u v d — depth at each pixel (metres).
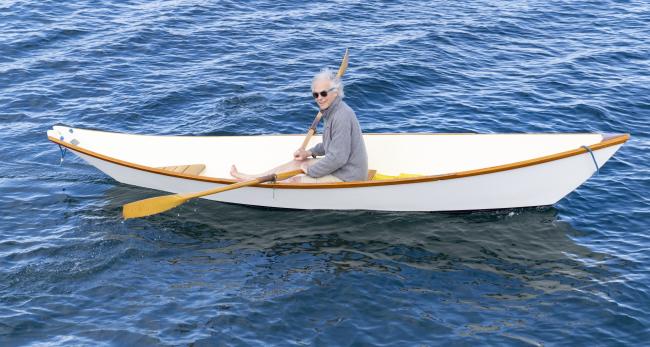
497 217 8.35
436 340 6.48
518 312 6.85
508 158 8.75
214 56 13.00
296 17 14.90
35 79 11.89
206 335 6.46
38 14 14.45
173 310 6.77
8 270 7.25
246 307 6.81
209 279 7.23
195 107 11.22
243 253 7.67
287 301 6.91
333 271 7.38
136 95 11.52
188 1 15.48
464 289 7.17
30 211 8.32
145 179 8.69
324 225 8.16
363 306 6.88
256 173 9.02
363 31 14.33
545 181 8.15
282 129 10.66
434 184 8.07
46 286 7.05
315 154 8.44
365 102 11.48
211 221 8.24
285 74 12.37
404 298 7.00
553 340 6.51
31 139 10.05
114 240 7.80
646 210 8.56
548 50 13.80
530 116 11.20
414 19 15.03
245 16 14.84
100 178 9.09
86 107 11.10
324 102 7.71
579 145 8.46
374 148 8.98
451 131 10.70
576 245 7.90
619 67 13.08
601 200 8.75
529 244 7.90
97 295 6.96
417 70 12.56
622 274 7.39
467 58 13.28
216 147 9.16
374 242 7.88
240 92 11.68
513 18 15.35
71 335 6.45
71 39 13.42
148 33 13.74
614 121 11.11
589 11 15.98
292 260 7.56
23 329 6.50
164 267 7.40
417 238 7.96
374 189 8.09
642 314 6.82
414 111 11.28
